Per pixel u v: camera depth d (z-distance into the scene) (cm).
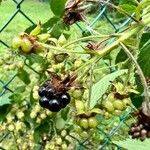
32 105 27
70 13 20
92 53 17
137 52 19
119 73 18
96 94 18
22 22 78
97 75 21
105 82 18
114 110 18
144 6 19
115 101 18
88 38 18
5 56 21
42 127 28
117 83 18
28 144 29
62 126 27
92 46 18
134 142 20
